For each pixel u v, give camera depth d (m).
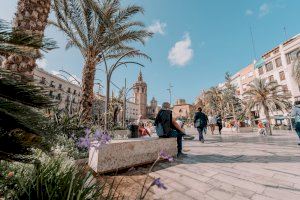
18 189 1.76
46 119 1.65
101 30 9.95
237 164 4.60
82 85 9.96
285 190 2.92
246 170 4.05
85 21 9.65
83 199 1.70
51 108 1.70
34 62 4.51
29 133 1.60
